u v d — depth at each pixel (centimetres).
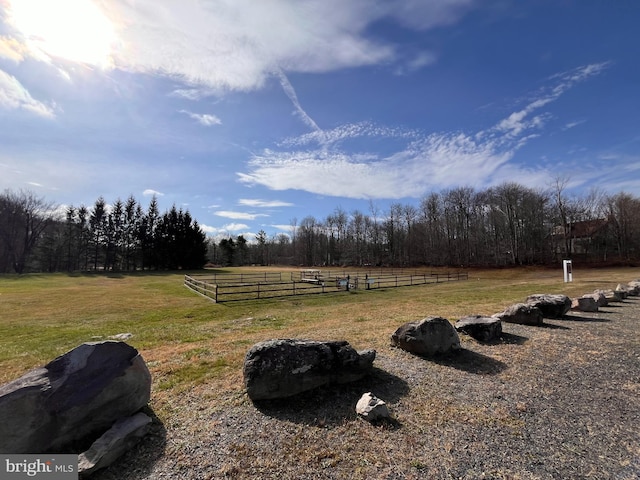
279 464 272
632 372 475
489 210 4925
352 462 274
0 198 4172
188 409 364
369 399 355
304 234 7581
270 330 834
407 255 5844
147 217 5150
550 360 525
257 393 372
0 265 4169
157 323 1048
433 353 535
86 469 252
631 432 320
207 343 682
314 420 339
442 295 1683
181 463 273
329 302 1530
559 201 4138
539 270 3600
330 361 413
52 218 4578
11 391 271
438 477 255
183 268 5212
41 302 1578
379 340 623
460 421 339
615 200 4269
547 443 302
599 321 811
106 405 309
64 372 308
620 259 3859
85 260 4888
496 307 1097
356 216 6862
